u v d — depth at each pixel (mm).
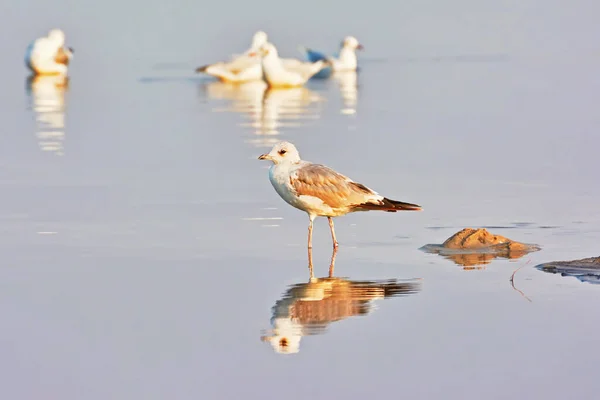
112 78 35969
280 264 13711
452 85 33125
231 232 15438
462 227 15625
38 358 10477
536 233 15156
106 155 21984
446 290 12406
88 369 10242
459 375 9977
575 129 24562
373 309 11781
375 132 24719
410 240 14922
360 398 9531
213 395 9641
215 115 27891
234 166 20719
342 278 13016
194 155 21922
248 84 36156
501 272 13141
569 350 10492
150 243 14789
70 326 11312
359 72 37875
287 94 33000
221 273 13266
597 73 34750
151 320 11484
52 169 20422
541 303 11836
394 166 20656
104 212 16750
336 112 28297
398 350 10586
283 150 14719
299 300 12117
